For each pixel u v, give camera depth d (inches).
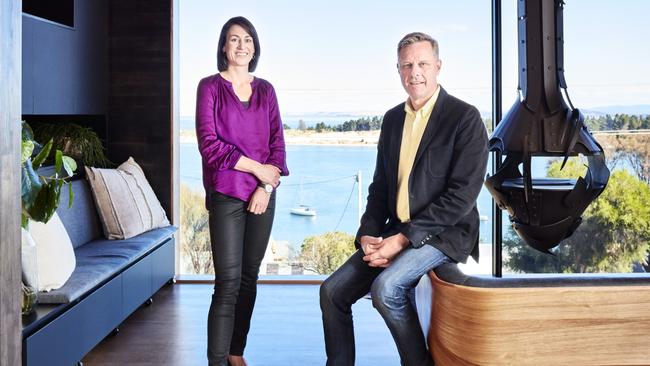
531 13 108.0
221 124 130.9
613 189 199.8
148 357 146.4
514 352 88.5
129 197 195.2
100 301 144.4
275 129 137.1
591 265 200.2
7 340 58.7
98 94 209.5
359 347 154.7
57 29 177.9
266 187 131.1
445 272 98.0
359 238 120.3
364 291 118.5
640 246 198.5
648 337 88.1
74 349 129.3
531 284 90.0
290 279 221.5
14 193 60.1
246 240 134.7
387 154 119.1
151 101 217.9
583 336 88.1
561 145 107.2
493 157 196.1
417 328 107.7
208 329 130.6
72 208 177.9
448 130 111.3
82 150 198.5
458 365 93.4
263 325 171.5
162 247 201.2
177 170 224.2
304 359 146.7
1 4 56.9
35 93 164.9
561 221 108.0
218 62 134.0
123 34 217.6
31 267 120.3
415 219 108.6
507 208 114.0
